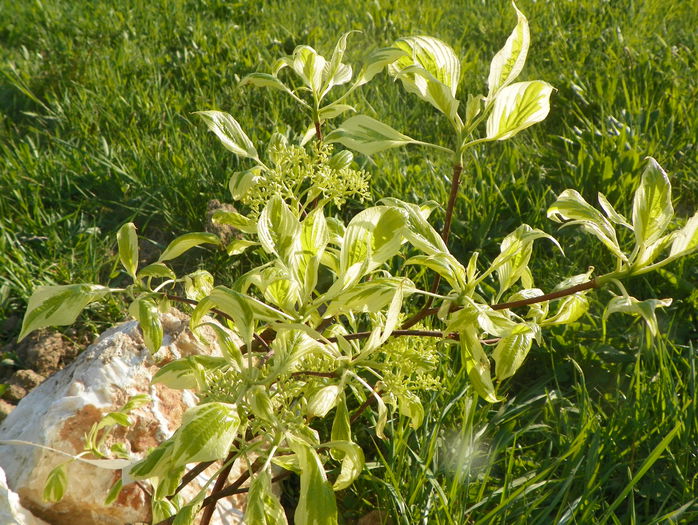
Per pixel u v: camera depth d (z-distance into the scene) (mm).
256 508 1428
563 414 2361
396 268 2939
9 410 2338
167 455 1448
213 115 1760
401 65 1686
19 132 4121
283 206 1490
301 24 5191
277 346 1482
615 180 3414
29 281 2900
